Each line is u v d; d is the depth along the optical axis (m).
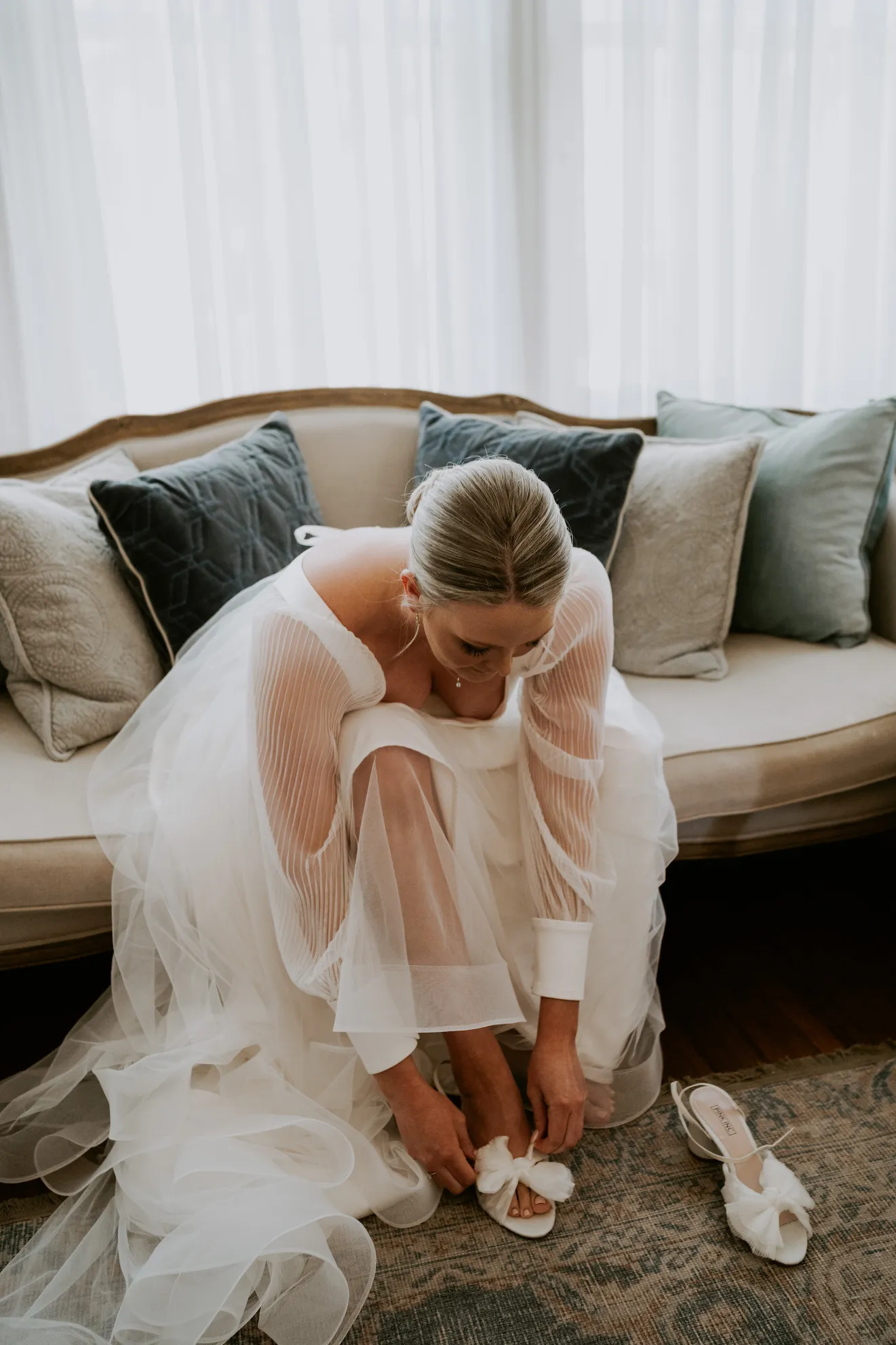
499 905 1.49
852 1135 1.44
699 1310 1.20
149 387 2.44
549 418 2.23
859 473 1.98
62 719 1.66
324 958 1.28
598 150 2.57
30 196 2.23
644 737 1.50
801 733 1.70
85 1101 1.47
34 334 2.32
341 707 1.34
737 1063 1.60
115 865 1.42
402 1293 1.23
